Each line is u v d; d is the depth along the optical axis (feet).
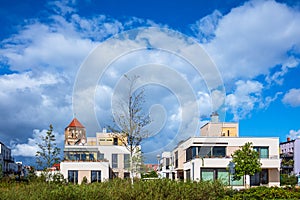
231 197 39.17
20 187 33.94
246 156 86.43
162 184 31.42
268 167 95.04
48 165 44.80
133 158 30.66
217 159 86.74
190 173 75.77
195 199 31.37
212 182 36.40
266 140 97.04
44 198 26.53
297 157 153.38
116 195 28.53
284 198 44.09
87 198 26.89
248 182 91.09
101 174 71.56
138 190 29.40
